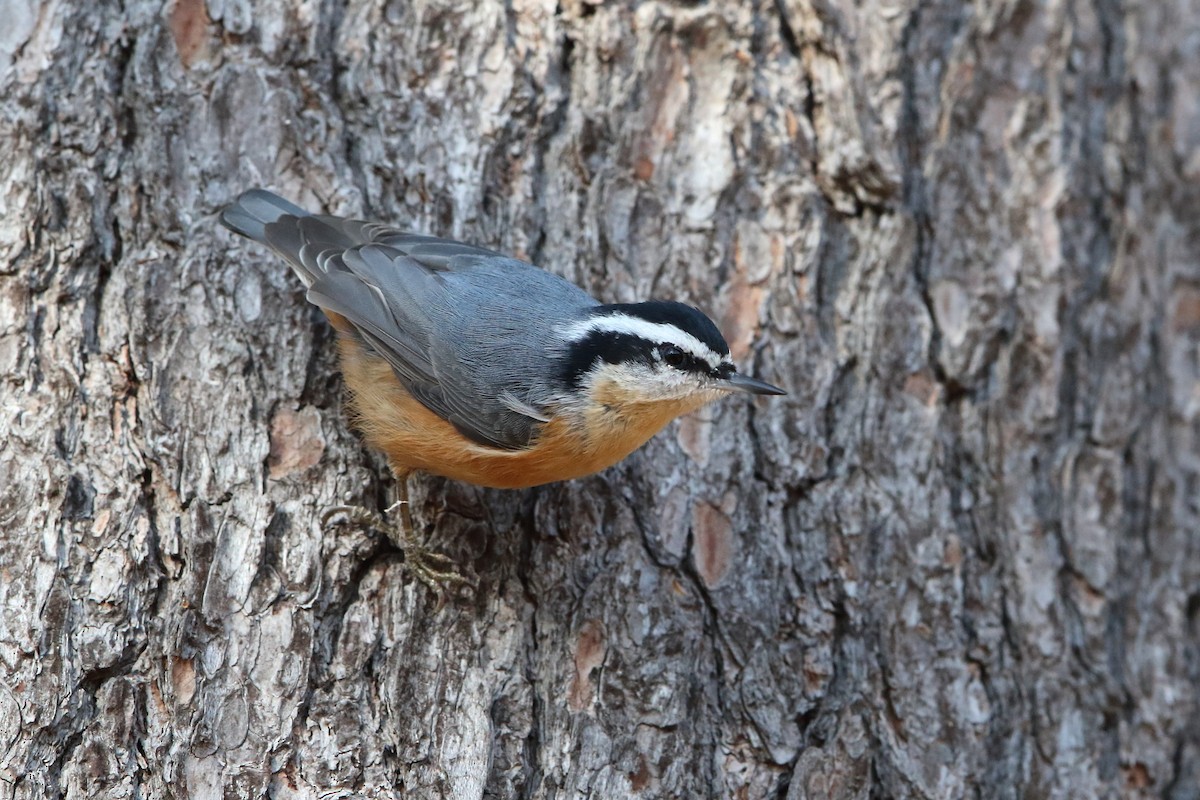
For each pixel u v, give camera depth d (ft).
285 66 27.89
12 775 22.74
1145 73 33.86
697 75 29.76
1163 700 30.32
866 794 26.37
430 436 26.16
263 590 24.53
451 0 28.78
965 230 30.14
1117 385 31.12
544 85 28.99
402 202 28.35
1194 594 32.40
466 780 24.18
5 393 24.70
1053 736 28.12
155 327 25.82
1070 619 29.14
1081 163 31.76
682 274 28.94
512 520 27.27
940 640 27.63
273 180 27.53
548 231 28.84
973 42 31.01
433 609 25.50
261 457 25.57
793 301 28.94
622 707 25.53
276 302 26.94
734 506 27.63
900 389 28.91
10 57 26.35
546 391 26.12
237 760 23.39
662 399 26.30
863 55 30.09
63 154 26.14
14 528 23.91
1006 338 29.94
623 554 26.86
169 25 27.37
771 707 26.37
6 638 23.29
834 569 27.50
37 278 25.39
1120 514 30.35
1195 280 33.94
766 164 29.58
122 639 23.66
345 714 24.02
